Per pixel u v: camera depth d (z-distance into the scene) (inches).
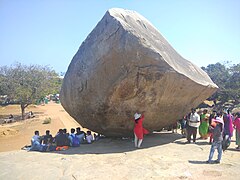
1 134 822.5
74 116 456.1
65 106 468.4
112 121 392.8
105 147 403.2
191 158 340.2
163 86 365.4
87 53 412.2
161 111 401.1
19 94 1212.5
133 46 355.3
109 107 373.4
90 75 387.5
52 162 323.6
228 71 1369.3
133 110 379.6
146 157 343.6
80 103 408.5
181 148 394.3
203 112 474.0
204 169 295.4
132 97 363.6
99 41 394.6
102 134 458.0
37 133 430.3
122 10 429.7
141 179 264.8
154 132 534.0
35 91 1299.2
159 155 353.7
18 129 957.8
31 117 1310.3
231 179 264.5
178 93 393.4
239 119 395.9
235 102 1296.8
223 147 378.0
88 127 450.6
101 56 380.8
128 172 285.1
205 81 439.5
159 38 434.6
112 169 295.0
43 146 396.2
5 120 1171.9
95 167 302.2
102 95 371.6
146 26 433.4
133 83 352.2
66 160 330.3
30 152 378.9
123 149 388.2
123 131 422.0
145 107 380.2
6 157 349.1
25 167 304.7
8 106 1823.3
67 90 438.3
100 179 265.6
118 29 371.9
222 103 1342.3
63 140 409.1
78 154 362.0
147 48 355.9
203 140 456.4
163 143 428.1
